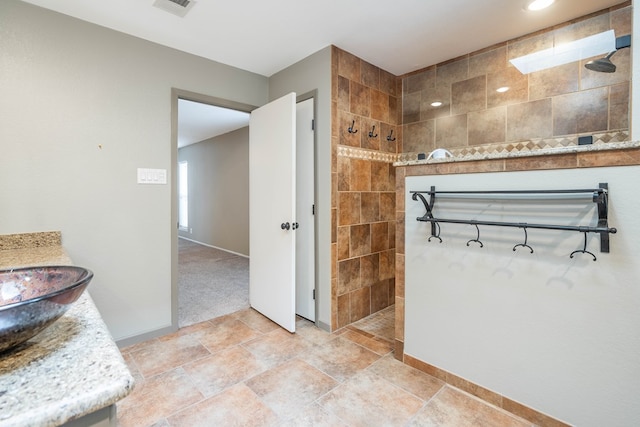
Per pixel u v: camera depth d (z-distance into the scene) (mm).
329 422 1539
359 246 2824
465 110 2807
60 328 722
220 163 6602
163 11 2061
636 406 1258
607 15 2100
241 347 2314
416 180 1936
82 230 2168
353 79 2750
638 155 1233
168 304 2547
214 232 6926
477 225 1673
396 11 2109
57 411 449
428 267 1898
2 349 557
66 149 2096
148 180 2432
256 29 2299
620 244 1276
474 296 1704
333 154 2580
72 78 2104
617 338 1293
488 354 1660
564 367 1424
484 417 1558
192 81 2660
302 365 2057
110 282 2287
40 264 1451
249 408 1644
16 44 1914
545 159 1454
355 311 2805
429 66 3021
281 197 2635
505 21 2258
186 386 1834
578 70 2225
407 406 1646
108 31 2240
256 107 3098
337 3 2012
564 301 1416
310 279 2795
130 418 1565
